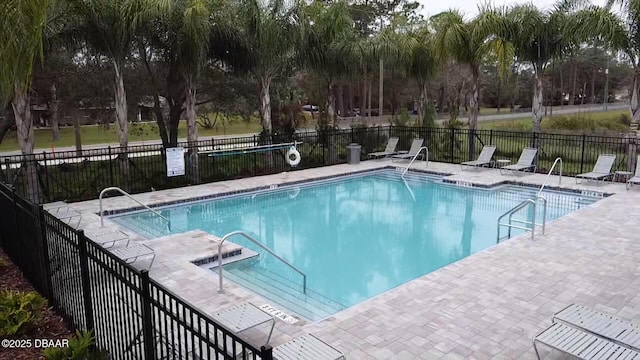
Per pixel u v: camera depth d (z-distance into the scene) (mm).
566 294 5723
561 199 11594
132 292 3625
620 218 9023
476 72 15164
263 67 14273
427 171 14422
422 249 8711
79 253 4238
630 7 11273
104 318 4066
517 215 10516
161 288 3145
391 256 8352
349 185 13844
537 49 14008
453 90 36375
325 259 8156
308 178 13555
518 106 44125
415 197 12469
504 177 13320
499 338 4699
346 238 9375
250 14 12797
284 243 9031
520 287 5934
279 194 12828
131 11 10805
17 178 10414
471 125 15648
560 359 4277
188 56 12305
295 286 6891
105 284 3945
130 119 19312
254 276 7234
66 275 4676
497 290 5852
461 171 14273
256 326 4621
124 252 6395
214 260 7281
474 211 11062
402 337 4734
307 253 8477
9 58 5305
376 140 17328
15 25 5172
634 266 6613
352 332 4840
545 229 8406
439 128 16672
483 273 6410
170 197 11188
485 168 14672
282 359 3650
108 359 3977
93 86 16547
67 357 3834
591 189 11469
